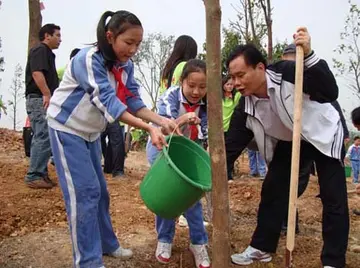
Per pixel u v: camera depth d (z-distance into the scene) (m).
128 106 3.24
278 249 4.14
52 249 3.77
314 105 3.33
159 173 2.87
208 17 2.22
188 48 4.45
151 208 2.96
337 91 3.26
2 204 4.80
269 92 3.28
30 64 5.27
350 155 12.47
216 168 2.32
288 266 2.85
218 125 2.29
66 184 3.11
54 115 3.07
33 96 5.41
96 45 3.02
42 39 5.48
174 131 3.08
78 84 3.02
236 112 3.60
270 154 3.66
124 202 5.25
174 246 3.96
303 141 3.54
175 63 4.45
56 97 3.10
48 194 5.29
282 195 3.75
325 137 3.36
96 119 3.12
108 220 3.58
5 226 4.17
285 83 3.23
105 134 7.04
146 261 3.67
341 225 3.45
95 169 3.37
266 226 3.77
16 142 9.38
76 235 3.12
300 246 4.25
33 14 9.18
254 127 3.52
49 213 4.66
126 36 2.88
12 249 3.74
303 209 5.61
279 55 10.81
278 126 3.49
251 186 6.64
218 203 2.34
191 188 2.81
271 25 8.59
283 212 3.79
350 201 6.35
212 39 2.22
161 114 3.47
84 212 3.11
